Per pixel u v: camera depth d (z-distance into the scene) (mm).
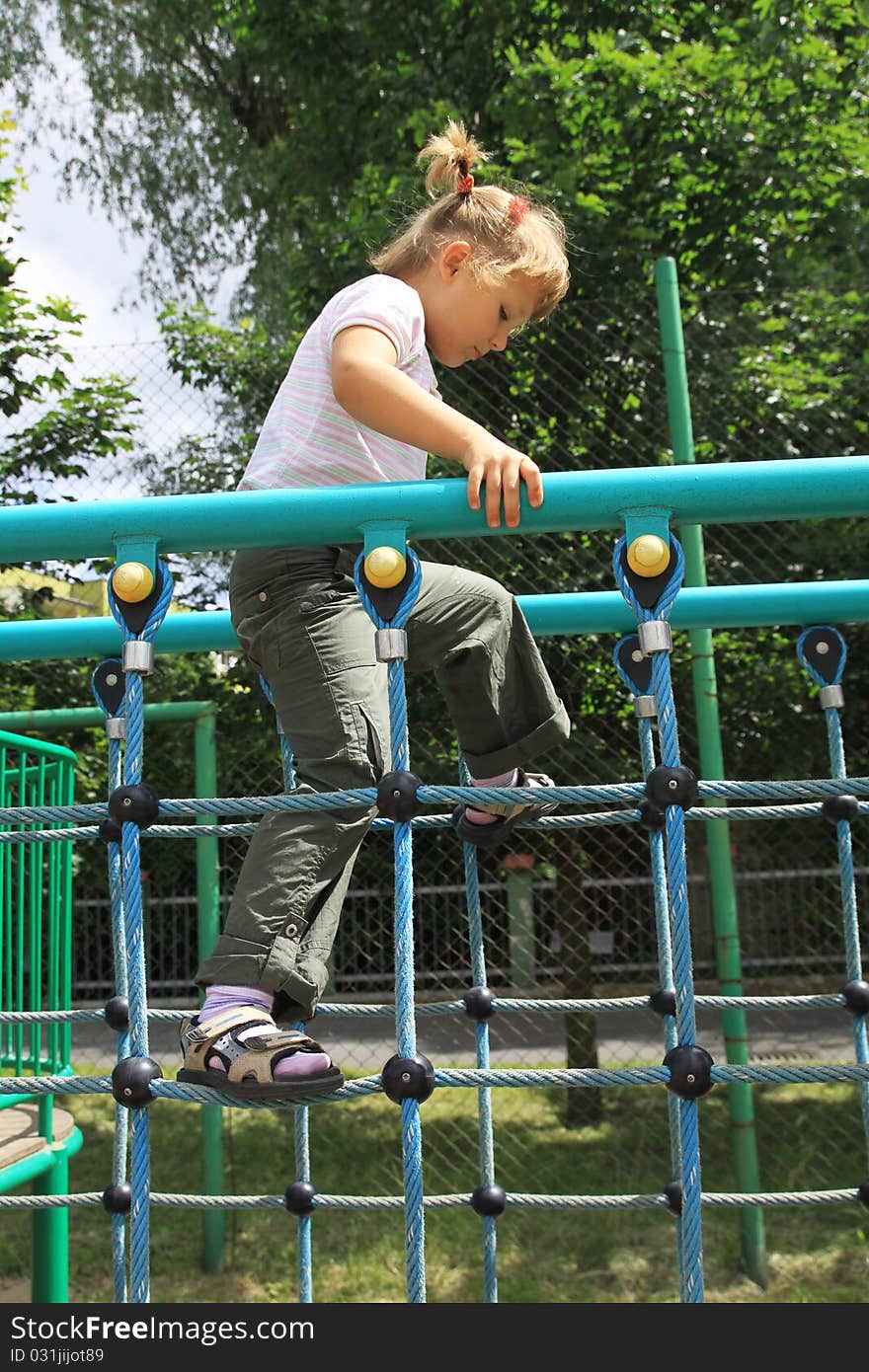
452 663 1442
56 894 2486
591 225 4094
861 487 1131
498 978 4680
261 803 1172
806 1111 4219
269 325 6477
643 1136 4156
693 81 4414
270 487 1431
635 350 3742
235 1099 1147
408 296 1420
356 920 4508
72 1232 3693
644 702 1816
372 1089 1166
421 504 1173
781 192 4406
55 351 4109
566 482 1162
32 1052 2383
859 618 1848
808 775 3801
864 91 4746
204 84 10320
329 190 6051
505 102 4738
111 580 1203
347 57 5824
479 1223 3652
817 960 4316
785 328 3859
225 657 4109
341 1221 3711
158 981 4621
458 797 1141
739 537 3676
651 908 4836
